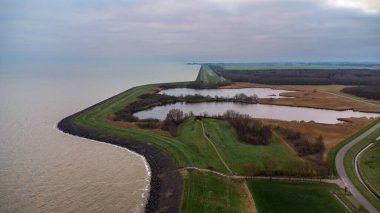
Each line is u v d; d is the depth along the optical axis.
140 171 77.38
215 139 101.56
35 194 62.53
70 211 56.75
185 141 99.12
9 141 97.25
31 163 79.06
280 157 86.00
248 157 85.81
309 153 89.62
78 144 97.69
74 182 68.81
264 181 72.00
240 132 106.31
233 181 72.00
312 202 62.69
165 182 70.75
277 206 61.09
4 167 75.94
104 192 64.69
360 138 105.38
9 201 59.59
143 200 61.91
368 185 69.81
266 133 105.31
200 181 70.00
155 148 93.19
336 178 73.81
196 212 57.28
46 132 109.44
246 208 60.22
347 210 59.88
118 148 95.62
